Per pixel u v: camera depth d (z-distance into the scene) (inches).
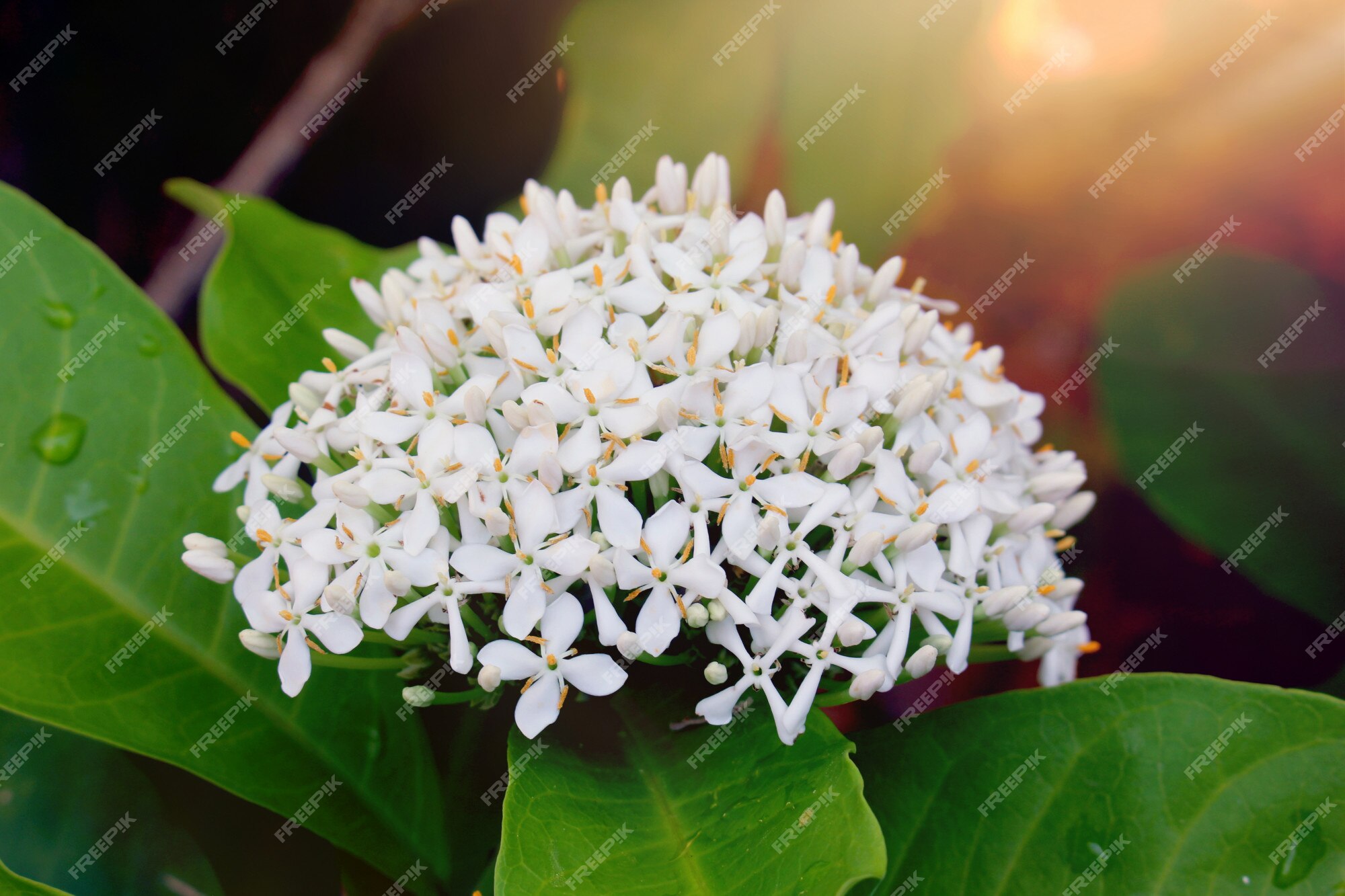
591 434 12.4
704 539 12.2
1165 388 15.0
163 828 13.4
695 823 12.3
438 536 12.4
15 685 13.0
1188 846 12.5
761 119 15.4
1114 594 15.4
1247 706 12.7
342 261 15.2
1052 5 15.0
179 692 13.4
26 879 12.2
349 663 12.8
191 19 15.4
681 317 12.6
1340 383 14.7
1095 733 12.8
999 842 12.7
